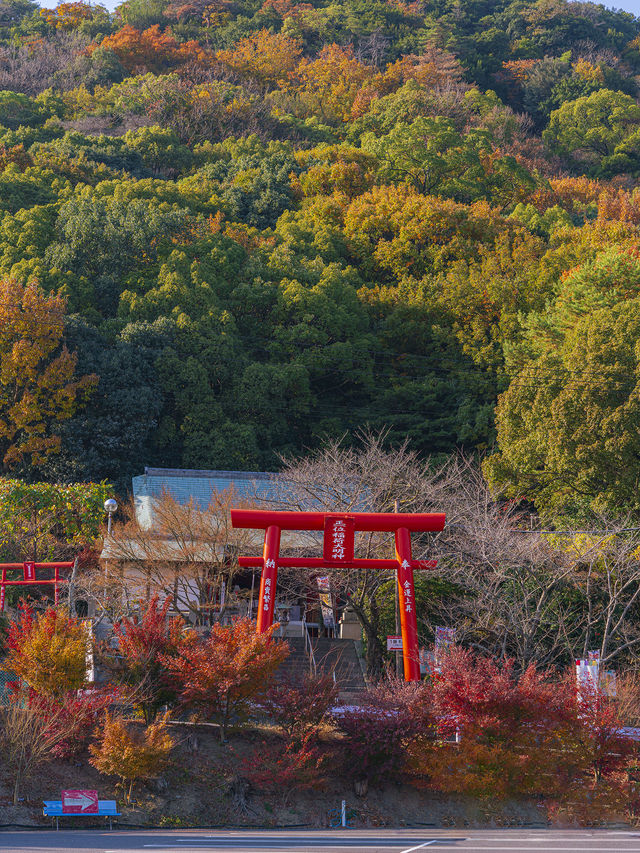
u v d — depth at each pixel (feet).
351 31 442.50
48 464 138.72
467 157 249.96
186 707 61.93
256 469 146.30
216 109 301.84
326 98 357.20
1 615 74.08
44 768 56.54
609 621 80.48
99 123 277.85
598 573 89.35
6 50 373.20
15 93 291.17
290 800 58.49
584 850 49.75
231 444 147.54
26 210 177.58
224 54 388.16
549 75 406.00
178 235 183.62
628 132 347.56
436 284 180.45
